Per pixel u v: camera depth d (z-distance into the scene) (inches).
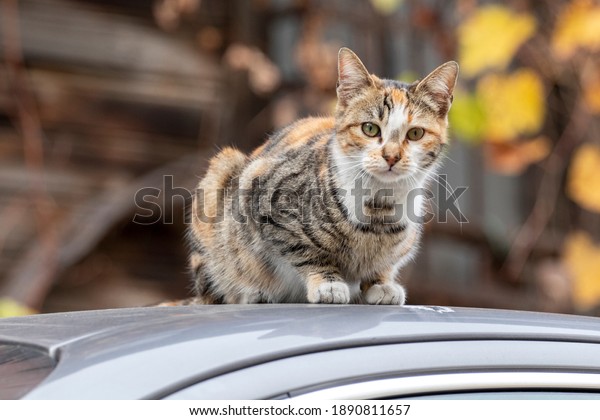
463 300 304.2
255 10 308.7
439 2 312.3
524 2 299.4
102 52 287.7
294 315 83.2
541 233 335.9
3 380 72.6
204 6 304.2
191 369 69.9
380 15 311.7
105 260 287.7
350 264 144.3
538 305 310.0
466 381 78.9
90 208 279.0
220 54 304.5
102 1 289.6
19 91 274.5
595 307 305.6
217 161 158.6
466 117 267.4
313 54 287.0
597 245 320.8
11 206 271.3
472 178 340.5
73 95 283.1
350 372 74.4
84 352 73.0
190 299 158.9
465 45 270.1
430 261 317.1
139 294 289.9
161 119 294.0
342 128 147.6
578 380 84.8
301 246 141.1
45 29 280.1
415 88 149.3
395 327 82.3
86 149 283.7
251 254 146.3
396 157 141.9
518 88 270.2
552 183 332.5
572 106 323.3
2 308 222.1
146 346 72.8
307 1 295.3
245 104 298.5
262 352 73.3
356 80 148.9
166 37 297.4
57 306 281.4
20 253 270.2
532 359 84.1
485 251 319.3
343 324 81.3
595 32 271.6
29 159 273.9
